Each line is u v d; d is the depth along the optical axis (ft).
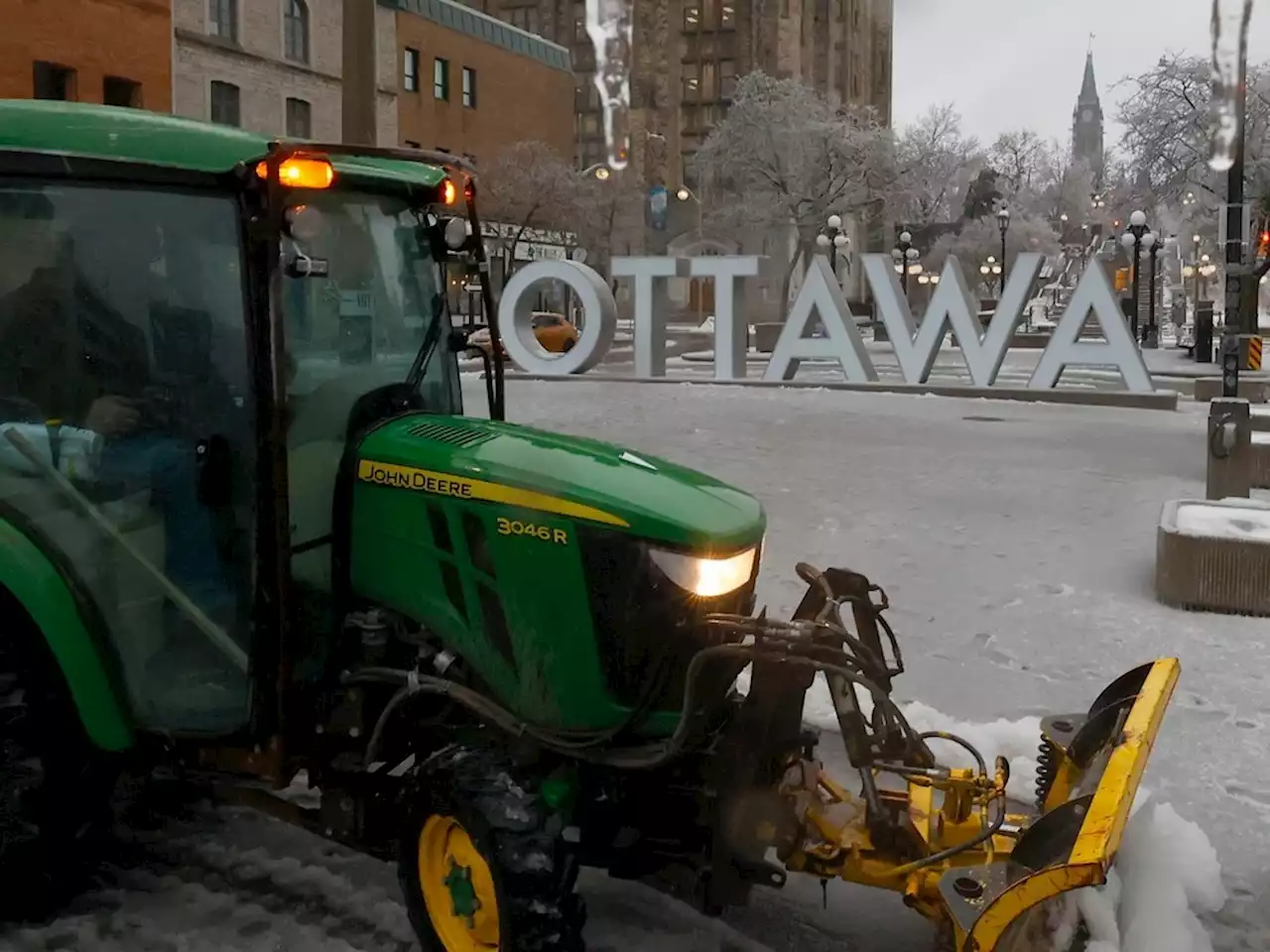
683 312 251.60
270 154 11.28
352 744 12.53
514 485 11.39
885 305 74.74
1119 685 12.86
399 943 12.48
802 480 39.47
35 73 98.63
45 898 12.87
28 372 12.41
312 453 12.30
